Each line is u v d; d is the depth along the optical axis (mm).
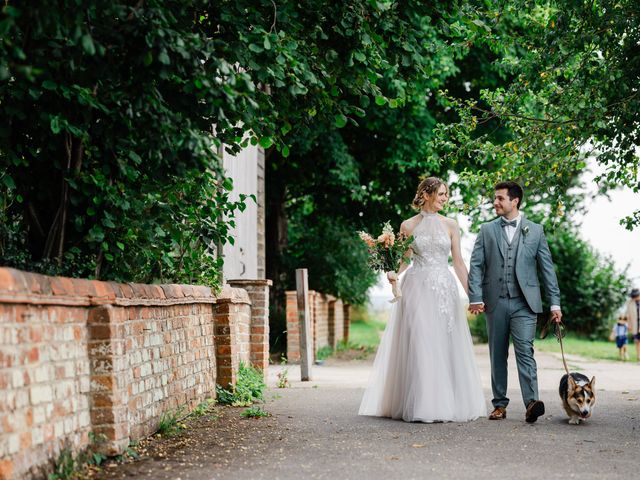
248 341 11469
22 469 4516
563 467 5711
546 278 8195
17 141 6305
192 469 5508
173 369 7438
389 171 24000
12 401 4430
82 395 5461
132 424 6207
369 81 7332
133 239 6879
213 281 9117
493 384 8281
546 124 10906
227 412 8508
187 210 7418
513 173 11586
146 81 5539
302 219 26719
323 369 16953
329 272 23844
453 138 12156
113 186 6402
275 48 6246
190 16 6129
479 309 8211
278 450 6336
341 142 21484
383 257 8578
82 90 5609
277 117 7207
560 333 8109
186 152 5770
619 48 9117
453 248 8727
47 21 4684
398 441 6820
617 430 7473
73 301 5238
